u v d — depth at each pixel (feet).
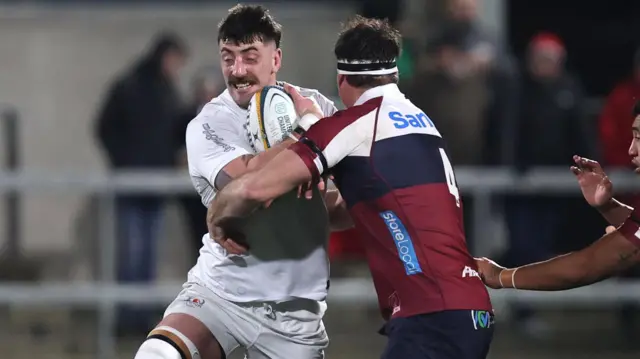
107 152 102.47
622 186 91.35
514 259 103.09
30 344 102.12
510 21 156.25
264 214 54.29
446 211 50.96
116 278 97.19
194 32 126.72
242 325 55.62
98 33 127.75
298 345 56.18
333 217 59.16
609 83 154.71
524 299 92.32
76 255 116.67
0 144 125.70
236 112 54.95
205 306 55.47
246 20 53.72
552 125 101.09
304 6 130.21
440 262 50.26
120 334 100.01
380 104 51.52
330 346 99.60
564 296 92.07
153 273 99.30
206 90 105.40
